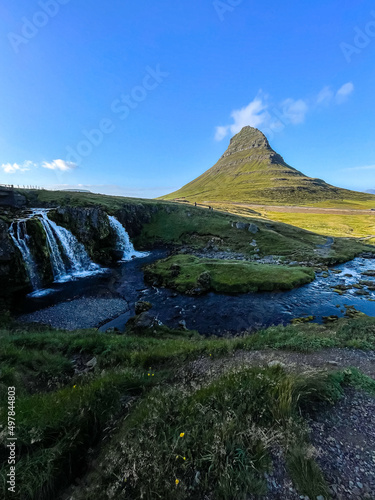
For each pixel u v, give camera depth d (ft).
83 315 77.77
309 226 262.06
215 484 13.89
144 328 62.28
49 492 15.08
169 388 25.05
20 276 96.37
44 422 19.22
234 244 177.58
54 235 127.65
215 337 61.57
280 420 17.65
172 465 14.71
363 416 20.20
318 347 39.22
